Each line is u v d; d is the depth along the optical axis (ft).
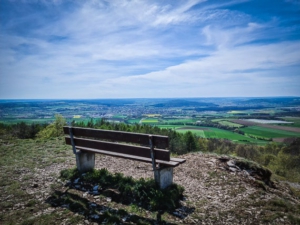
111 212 13.74
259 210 14.83
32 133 104.88
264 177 24.62
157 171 15.76
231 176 22.21
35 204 14.78
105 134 18.12
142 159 16.06
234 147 209.97
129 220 13.00
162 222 12.85
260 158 147.23
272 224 12.98
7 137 43.83
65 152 31.24
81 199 15.40
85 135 19.49
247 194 17.92
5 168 23.03
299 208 15.64
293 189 26.61
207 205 15.55
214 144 214.07
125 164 26.02
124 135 16.96
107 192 16.22
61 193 16.55
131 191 15.79
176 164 14.83
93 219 13.09
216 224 13.01
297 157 115.65
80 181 18.52
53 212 13.74
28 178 19.76
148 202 14.85
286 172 74.38
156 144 15.26
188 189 18.63
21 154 29.63
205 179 21.42
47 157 28.27
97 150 18.70
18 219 12.87
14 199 15.47
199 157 28.96
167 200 14.85
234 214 14.20
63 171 20.53
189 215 13.92
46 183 18.65
